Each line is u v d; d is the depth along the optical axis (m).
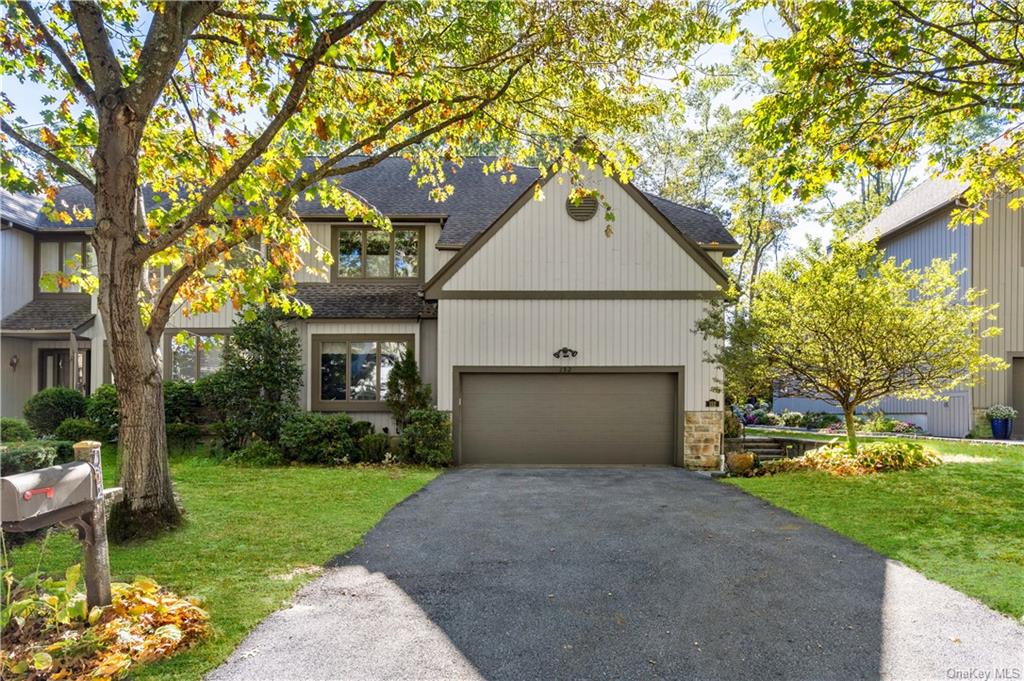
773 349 10.60
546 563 5.74
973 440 14.56
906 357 9.79
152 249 6.41
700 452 12.86
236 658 3.81
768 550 6.07
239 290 7.98
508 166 9.40
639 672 3.69
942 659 3.82
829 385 10.74
